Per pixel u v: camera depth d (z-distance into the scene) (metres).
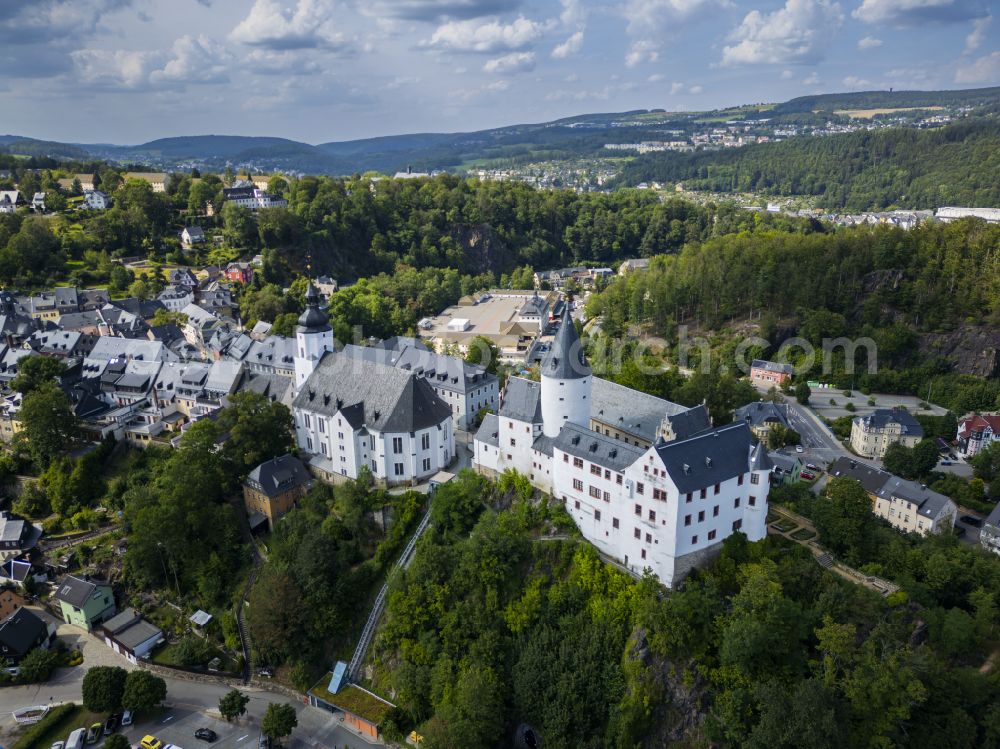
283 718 119.62
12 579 158.25
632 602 119.25
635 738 110.50
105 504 173.50
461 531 143.25
